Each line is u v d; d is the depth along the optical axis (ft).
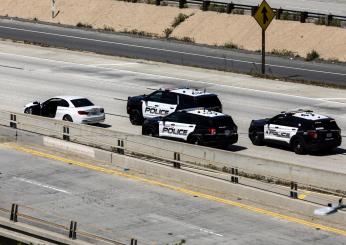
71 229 195.31
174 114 284.61
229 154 250.78
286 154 280.92
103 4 597.93
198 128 276.21
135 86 392.88
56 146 278.26
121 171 255.70
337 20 498.69
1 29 561.02
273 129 286.87
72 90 383.86
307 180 235.40
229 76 420.77
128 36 547.08
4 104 355.77
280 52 490.08
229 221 214.07
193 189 239.09
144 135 285.84
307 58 473.67
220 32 527.40
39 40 520.42
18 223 205.77
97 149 266.57
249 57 479.00
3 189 238.89
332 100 369.09
